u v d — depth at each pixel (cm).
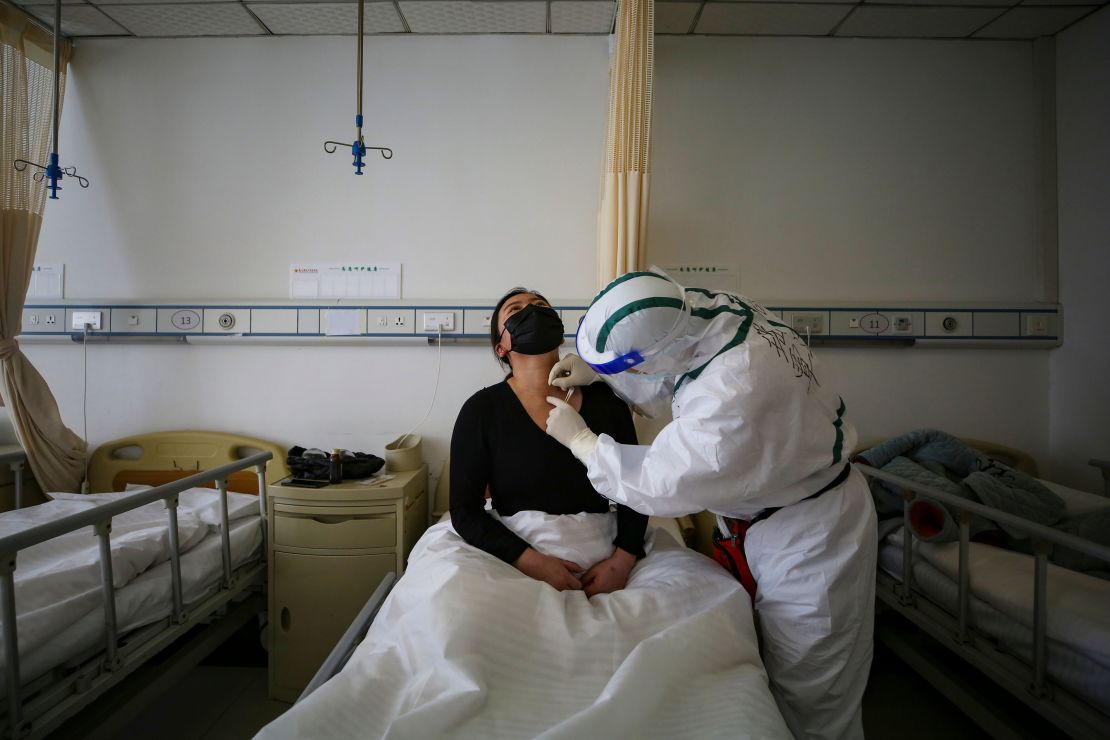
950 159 205
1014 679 105
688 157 201
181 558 134
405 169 199
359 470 168
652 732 63
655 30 197
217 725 143
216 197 200
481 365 200
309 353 200
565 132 199
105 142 201
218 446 195
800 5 183
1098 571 131
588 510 113
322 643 152
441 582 86
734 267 202
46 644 98
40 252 201
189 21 190
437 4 181
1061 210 201
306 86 200
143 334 196
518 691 72
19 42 181
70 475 189
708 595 94
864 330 199
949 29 197
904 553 140
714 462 82
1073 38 195
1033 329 200
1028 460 196
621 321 82
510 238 200
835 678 97
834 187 203
